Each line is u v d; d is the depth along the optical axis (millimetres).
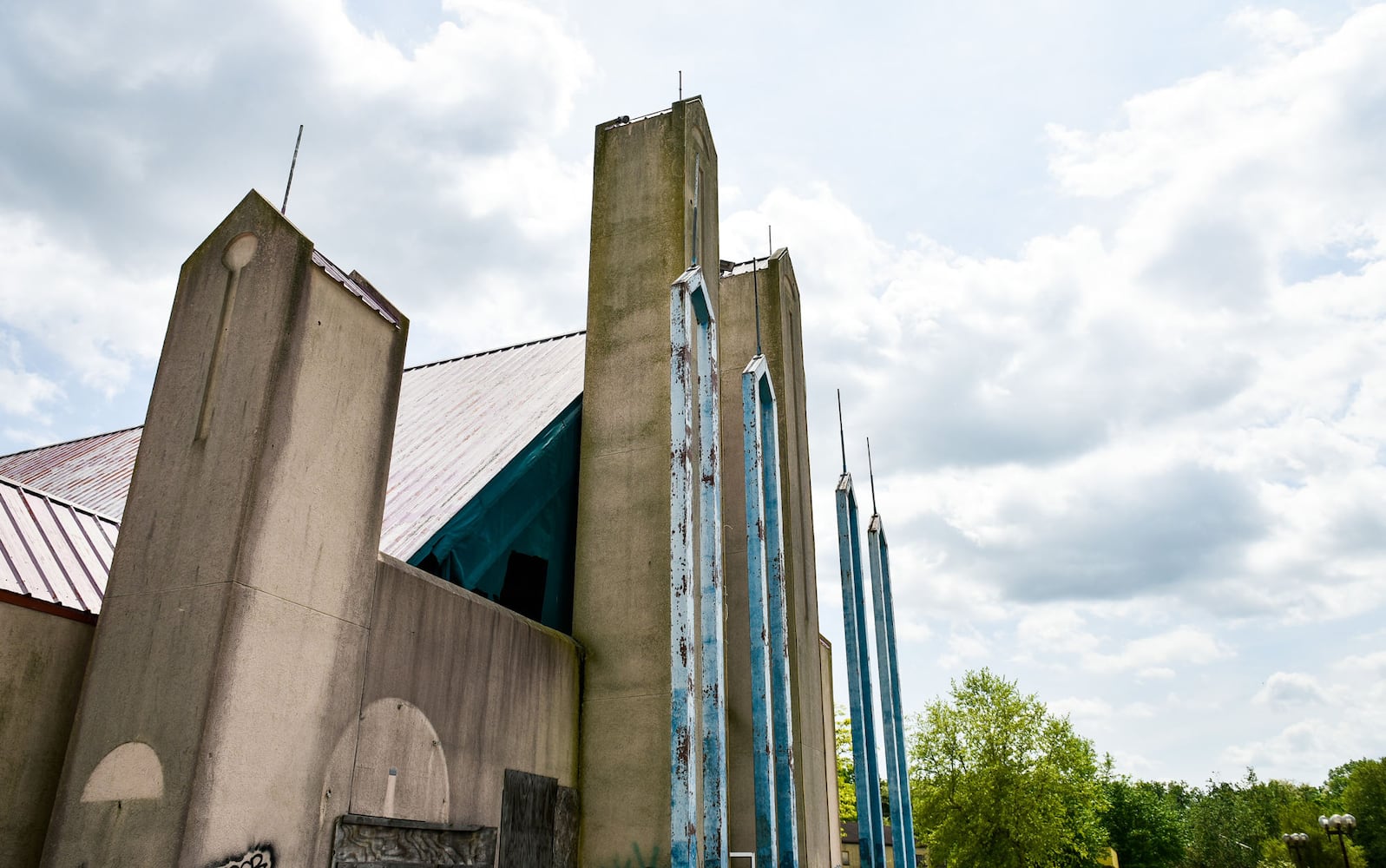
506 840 9125
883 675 18516
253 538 6574
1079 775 47812
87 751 6305
